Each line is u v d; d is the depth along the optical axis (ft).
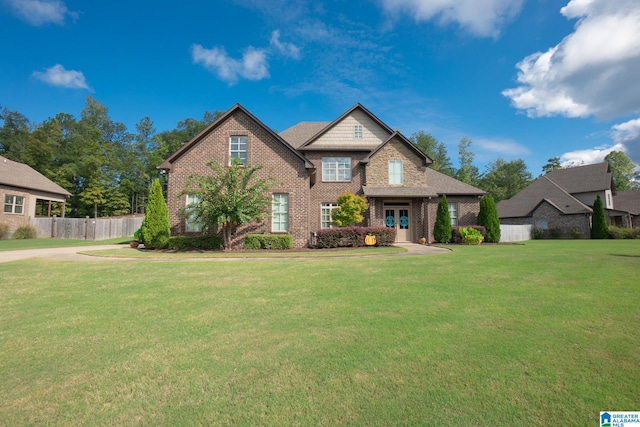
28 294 20.88
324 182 68.49
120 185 183.21
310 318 15.67
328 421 7.93
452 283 23.07
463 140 184.85
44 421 8.05
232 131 56.65
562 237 93.61
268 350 12.03
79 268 30.91
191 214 50.52
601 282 22.91
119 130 213.87
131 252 45.85
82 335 13.76
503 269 28.66
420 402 8.64
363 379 9.85
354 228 52.70
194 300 19.22
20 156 157.17
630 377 9.78
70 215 162.81
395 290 21.16
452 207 75.72
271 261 36.09
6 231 81.20
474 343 12.39
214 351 12.02
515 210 105.50
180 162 56.34
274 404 8.64
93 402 8.86
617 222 118.01
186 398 9.00
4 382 9.97
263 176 55.57
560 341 12.48
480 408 8.36
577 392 9.01
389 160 67.62
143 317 16.14
